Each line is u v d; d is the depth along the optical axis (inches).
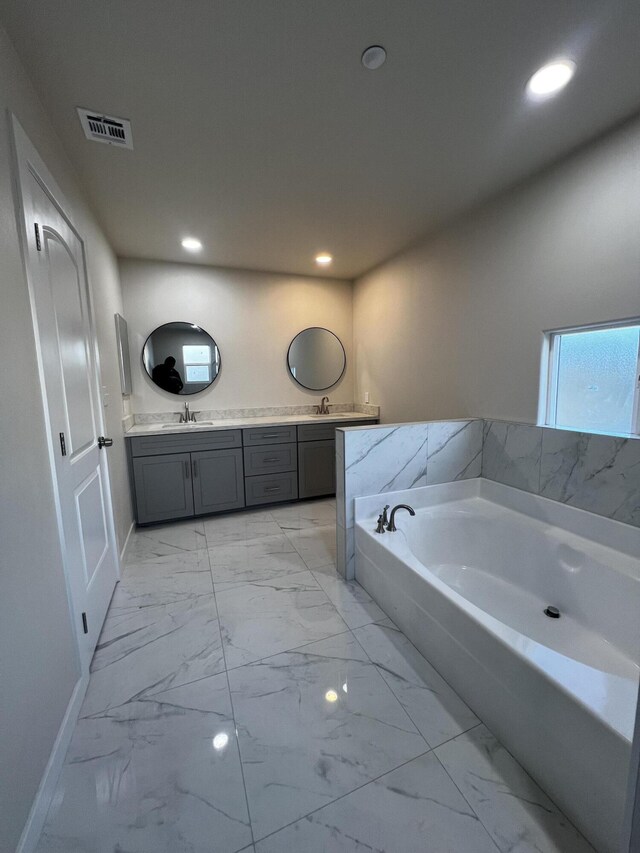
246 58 50.2
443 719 51.3
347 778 43.7
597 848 36.6
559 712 39.9
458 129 65.4
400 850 36.9
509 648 45.7
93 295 82.9
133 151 69.0
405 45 48.6
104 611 72.7
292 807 40.7
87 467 67.0
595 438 71.4
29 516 41.1
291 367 153.2
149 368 132.3
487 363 94.2
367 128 64.9
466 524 87.3
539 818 39.6
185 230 104.3
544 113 61.7
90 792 42.4
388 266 131.6
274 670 60.1
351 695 55.2
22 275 43.8
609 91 56.7
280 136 66.4
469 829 38.6
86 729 50.1
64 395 56.3
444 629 57.3
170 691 56.2
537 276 80.0
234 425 127.2
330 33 46.8
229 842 37.7
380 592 76.0
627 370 68.7
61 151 65.3
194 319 136.9
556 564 72.8
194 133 65.0
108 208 89.1
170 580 87.4
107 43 47.1
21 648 37.2
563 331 77.7
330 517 127.8
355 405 163.2
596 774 36.4
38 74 51.3
